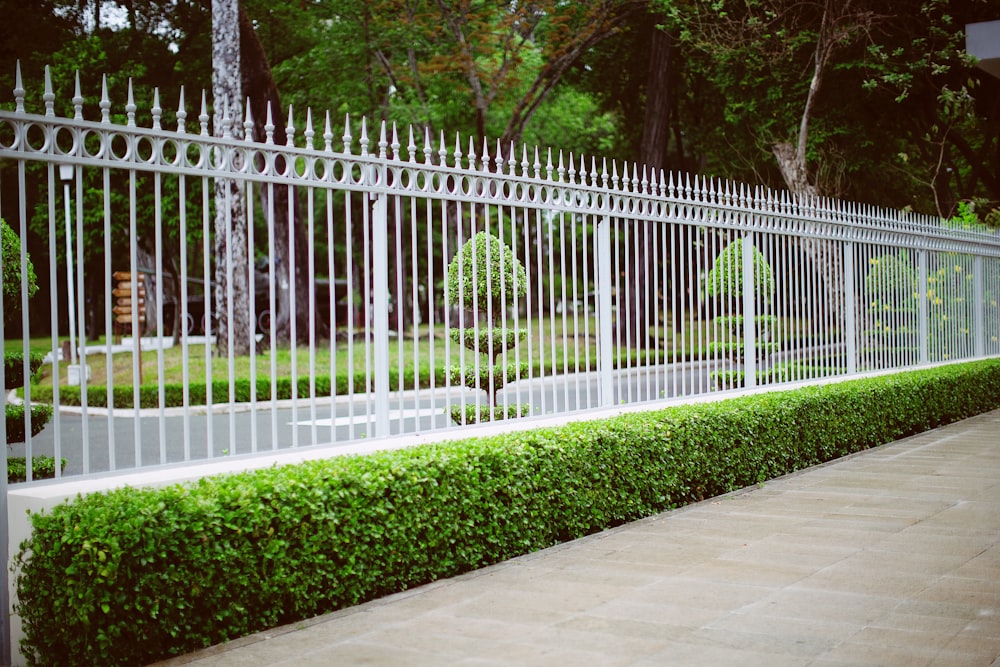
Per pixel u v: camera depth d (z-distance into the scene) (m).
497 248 8.29
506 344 8.30
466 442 6.30
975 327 16.45
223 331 20.14
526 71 30.03
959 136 26.50
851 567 5.80
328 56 26.78
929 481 8.72
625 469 7.25
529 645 4.49
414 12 24.66
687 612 4.95
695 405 8.65
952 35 21.58
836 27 20.62
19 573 4.45
